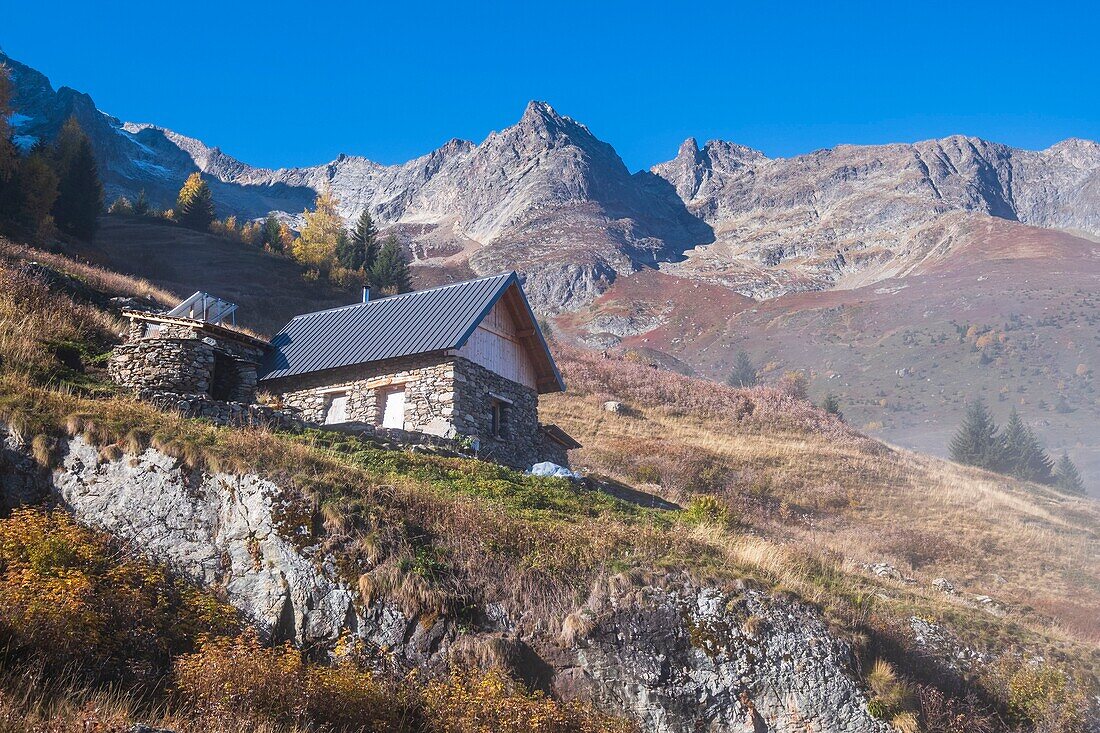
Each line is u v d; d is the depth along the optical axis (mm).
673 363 162500
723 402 57438
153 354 24688
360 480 16531
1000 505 42625
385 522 15391
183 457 15531
